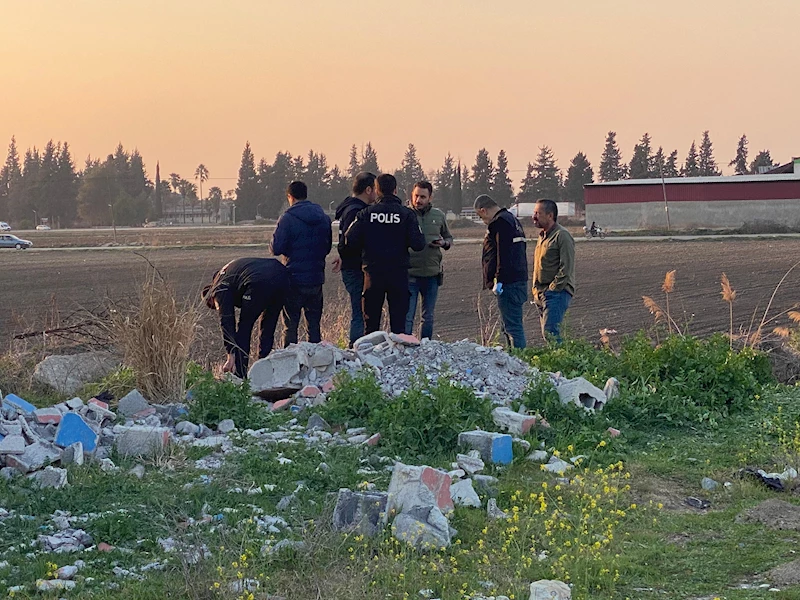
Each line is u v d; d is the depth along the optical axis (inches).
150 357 377.1
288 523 243.8
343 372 376.8
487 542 231.3
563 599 194.1
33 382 422.3
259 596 194.5
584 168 5585.6
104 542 229.3
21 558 217.2
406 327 497.0
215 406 350.6
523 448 312.8
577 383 362.3
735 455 323.6
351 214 466.6
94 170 6131.9
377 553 222.2
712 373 392.5
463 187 6048.2
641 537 241.0
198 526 238.2
